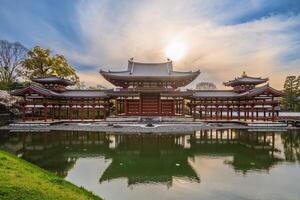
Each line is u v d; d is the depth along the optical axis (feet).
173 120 165.17
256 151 76.13
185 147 82.53
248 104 167.43
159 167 56.34
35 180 32.37
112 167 56.29
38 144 85.97
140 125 141.90
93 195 35.40
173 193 38.65
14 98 180.14
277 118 156.25
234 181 44.86
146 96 177.47
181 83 191.93
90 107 178.50
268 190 39.83
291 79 267.39
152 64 208.44
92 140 95.25
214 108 179.01
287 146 84.74
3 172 32.07
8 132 116.98
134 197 36.88
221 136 107.65
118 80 186.19
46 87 180.34
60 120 163.94
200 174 49.93
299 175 48.73
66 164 58.70
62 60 216.95
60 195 28.55
